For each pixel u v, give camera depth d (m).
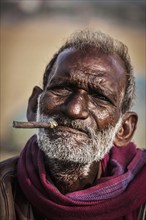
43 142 2.77
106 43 2.98
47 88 2.90
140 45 17.69
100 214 2.83
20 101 16.89
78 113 2.74
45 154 2.91
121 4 17.66
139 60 17.53
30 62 17.33
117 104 2.93
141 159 3.11
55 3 17.48
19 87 17.02
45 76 3.06
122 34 17.62
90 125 2.80
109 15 17.59
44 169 2.89
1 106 16.59
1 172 3.03
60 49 3.04
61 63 2.91
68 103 2.76
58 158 2.76
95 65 2.88
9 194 2.94
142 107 12.36
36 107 3.12
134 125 3.11
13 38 17.45
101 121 2.86
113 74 2.91
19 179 2.95
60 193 2.82
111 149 3.14
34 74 17.22
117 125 2.97
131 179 2.97
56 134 2.75
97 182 2.93
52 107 2.81
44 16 17.58
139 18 17.66
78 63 2.88
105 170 3.05
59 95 2.84
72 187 2.96
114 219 2.87
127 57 3.03
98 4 17.53
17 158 3.16
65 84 2.85
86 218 2.81
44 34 17.47
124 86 2.99
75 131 2.76
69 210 2.80
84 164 2.90
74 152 2.74
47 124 2.74
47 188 2.82
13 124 2.71
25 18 17.58
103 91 2.86
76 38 3.02
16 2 17.45
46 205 2.83
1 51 17.39
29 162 2.98
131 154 3.14
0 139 13.70
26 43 17.39
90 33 3.08
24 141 12.92
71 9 17.61
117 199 2.85
